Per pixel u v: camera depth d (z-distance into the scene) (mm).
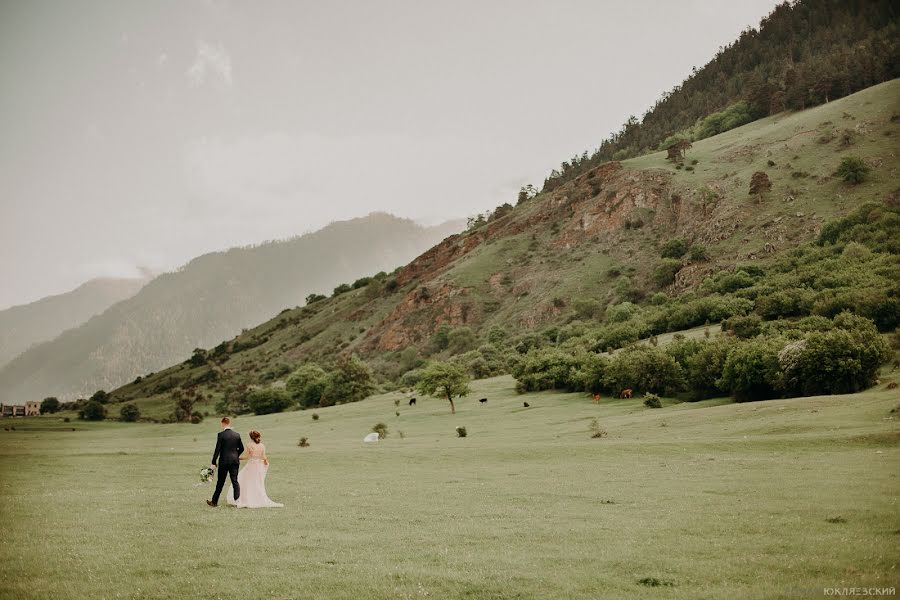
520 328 198000
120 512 19031
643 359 85500
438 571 12156
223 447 20344
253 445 20844
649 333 135500
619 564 12578
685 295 153375
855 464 26406
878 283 103875
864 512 16531
